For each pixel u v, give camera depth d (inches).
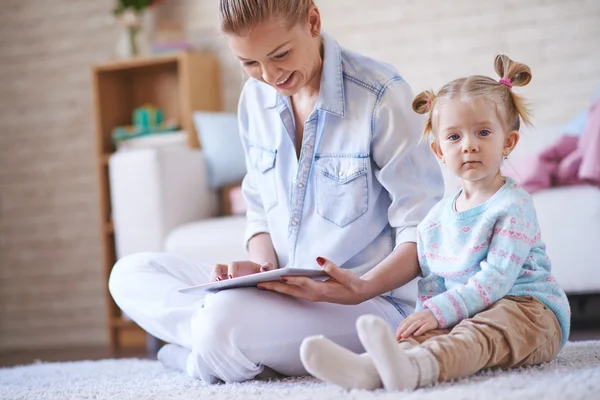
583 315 125.6
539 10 141.7
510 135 60.7
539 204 111.2
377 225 66.6
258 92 72.2
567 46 140.4
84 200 169.6
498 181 60.3
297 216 67.3
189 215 137.4
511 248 57.1
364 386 50.6
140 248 132.0
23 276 172.1
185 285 72.1
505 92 59.5
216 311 60.0
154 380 69.8
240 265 65.3
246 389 55.7
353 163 65.4
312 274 58.1
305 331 60.7
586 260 109.0
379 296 65.8
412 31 149.3
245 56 59.9
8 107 172.4
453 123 58.8
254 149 72.0
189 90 151.4
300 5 59.4
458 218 60.1
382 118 64.6
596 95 124.6
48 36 171.2
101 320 168.9
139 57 155.4
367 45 152.0
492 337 53.7
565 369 55.2
